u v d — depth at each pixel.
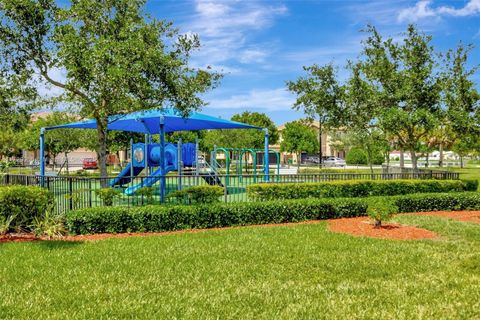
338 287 5.94
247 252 7.78
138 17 12.91
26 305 5.14
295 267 6.89
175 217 10.37
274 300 5.41
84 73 11.43
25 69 12.94
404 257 7.54
